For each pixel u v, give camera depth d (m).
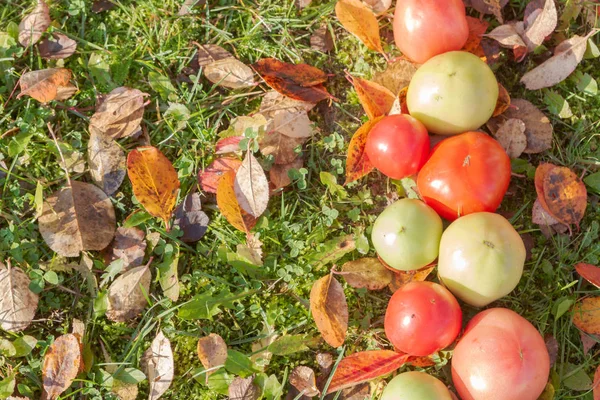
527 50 0.74
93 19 0.77
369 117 0.71
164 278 0.71
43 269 0.72
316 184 0.74
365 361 0.67
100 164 0.73
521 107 0.73
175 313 0.71
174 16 0.76
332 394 0.70
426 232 0.66
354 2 0.73
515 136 0.72
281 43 0.76
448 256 0.65
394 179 0.73
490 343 0.63
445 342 0.65
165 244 0.72
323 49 0.76
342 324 0.69
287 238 0.73
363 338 0.71
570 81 0.75
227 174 0.70
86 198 0.72
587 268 0.69
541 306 0.71
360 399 0.70
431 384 0.65
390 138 0.66
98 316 0.71
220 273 0.72
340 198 0.73
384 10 0.75
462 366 0.64
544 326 0.71
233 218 0.70
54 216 0.71
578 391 0.70
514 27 0.75
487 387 0.63
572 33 0.76
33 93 0.73
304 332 0.71
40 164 0.74
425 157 0.68
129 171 0.69
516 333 0.63
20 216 0.73
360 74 0.76
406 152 0.66
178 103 0.74
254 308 0.71
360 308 0.72
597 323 0.70
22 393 0.69
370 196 0.73
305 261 0.72
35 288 0.70
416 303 0.64
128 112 0.74
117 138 0.74
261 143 0.73
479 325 0.64
